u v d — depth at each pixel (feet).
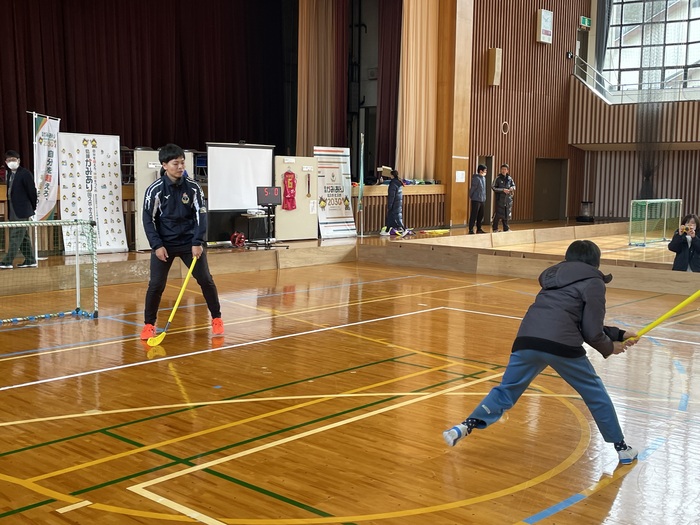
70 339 21.11
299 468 11.92
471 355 19.80
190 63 53.57
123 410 14.84
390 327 23.35
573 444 13.16
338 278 34.47
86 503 10.50
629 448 12.19
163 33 51.42
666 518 10.31
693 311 27.20
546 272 12.18
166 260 20.79
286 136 60.70
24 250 28.86
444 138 55.62
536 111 65.98
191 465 11.99
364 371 18.07
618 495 11.03
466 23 55.57
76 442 13.00
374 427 13.98
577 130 69.77
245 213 39.88
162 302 27.14
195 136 54.34
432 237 46.19
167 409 14.94
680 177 68.08
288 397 15.87
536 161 68.13
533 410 15.08
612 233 62.34
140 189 35.47
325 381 17.15
